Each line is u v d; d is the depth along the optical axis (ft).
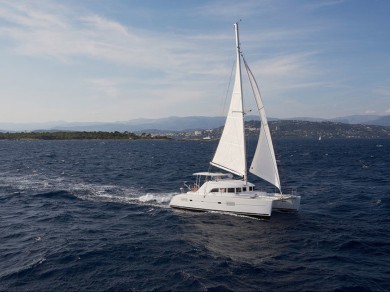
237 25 101.04
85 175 195.62
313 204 121.60
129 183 167.43
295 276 63.21
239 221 97.04
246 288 58.80
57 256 70.95
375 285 59.41
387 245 78.48
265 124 102.47
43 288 58.03
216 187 105.50
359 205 119.14
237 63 101.30
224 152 107.34
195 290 57.98
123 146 599.57
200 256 72.54
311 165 268.82
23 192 138.62
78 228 91.25
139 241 81.10
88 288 58.18
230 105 104.73
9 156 328.70
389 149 502.79
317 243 80.07
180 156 368.48
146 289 58.13
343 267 66.90
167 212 107.76
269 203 97.60
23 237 83.25
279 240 82.28
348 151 457.27
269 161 103.14
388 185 163.94
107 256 71.61
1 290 57.21
